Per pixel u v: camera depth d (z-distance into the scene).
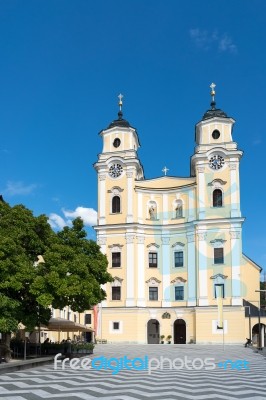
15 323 33.34
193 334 74.75
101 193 81.62
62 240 39.94
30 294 35.97
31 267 35.00
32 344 44.22
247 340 67.81
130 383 23.92
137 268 78.62
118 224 79.31
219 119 79.50
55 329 51.06
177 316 76.31
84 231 42.81
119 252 79.19
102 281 42.25
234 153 77.19
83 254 40.69
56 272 35.28
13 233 35.50
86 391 20.83
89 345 48.53
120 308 76.56
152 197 81.94
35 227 38.09
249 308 73.06
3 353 34.75
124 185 80.88
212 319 73.31
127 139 82.62
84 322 81.25
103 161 81.94
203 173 78.25
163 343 75.25
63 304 36.72
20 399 18.38
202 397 19.27
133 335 75.31
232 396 19.64
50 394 19.80
